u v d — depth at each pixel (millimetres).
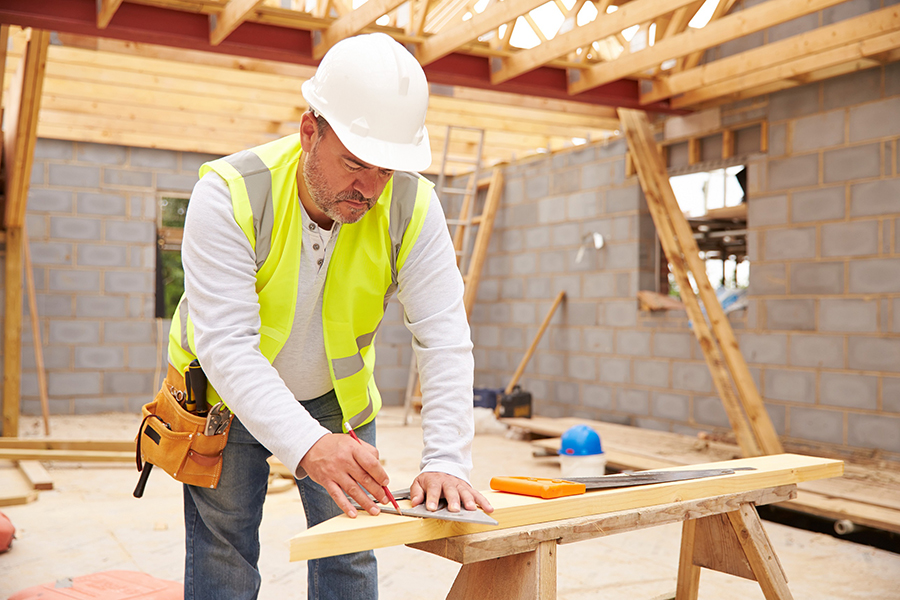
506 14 3424
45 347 6535
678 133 5258
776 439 3910
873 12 3520
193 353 1350
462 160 7016
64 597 1906
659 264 5660
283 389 1123
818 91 4379
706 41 3746
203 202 1188
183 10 3719
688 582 1799
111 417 6531
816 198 4391
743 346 4793
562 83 4543
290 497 3738
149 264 6891
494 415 5965
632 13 3500
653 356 5465
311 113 1176
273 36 3902
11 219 5047
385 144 1158
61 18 3498
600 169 5953
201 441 1339
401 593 2477
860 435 4172
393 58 1187
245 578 1447
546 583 1188
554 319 6379
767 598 1637
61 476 4223
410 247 1342
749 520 1605
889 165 4051
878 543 3246
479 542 1104
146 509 3498
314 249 1280
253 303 1188
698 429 5117
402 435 5836
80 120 5988
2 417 5234
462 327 1326
